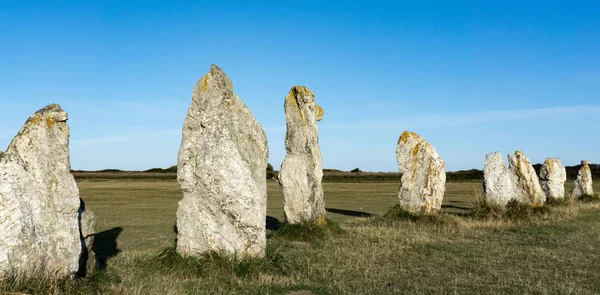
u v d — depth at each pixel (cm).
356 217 2133
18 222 717
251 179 1012
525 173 2192
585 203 2773
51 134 782
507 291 896
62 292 731
